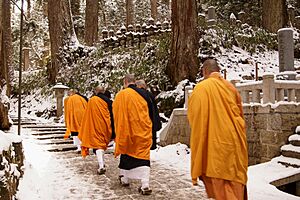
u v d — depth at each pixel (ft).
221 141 9.84
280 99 21.84
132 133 15.74
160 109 39.37
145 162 15.78
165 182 18.15
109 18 105.70
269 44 51.29
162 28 52.75
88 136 20.27
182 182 18.13
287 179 17.81
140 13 104.01
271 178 17.65
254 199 14.67
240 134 10.11
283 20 57.77
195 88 10.62
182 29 41.68
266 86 21.50
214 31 47.96
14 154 14.12
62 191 16.33
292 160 19.30
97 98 20.40
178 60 41.55
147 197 15.31
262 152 21.53
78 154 26.71
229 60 44.65
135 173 15.90
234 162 9.84
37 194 15.39
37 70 72.54
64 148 28.50
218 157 9.77
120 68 50.72
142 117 15.83
